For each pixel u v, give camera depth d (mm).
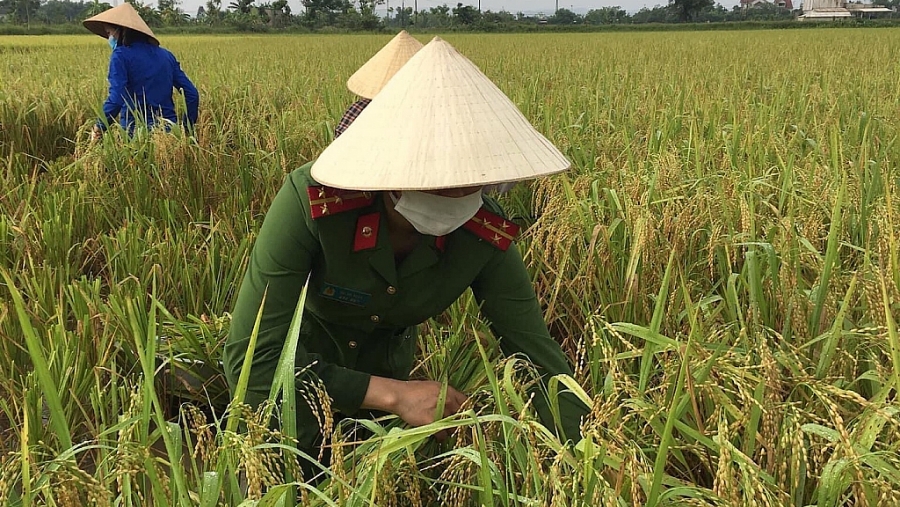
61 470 1512
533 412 2219
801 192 3621
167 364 2967
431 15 96125
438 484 2148
